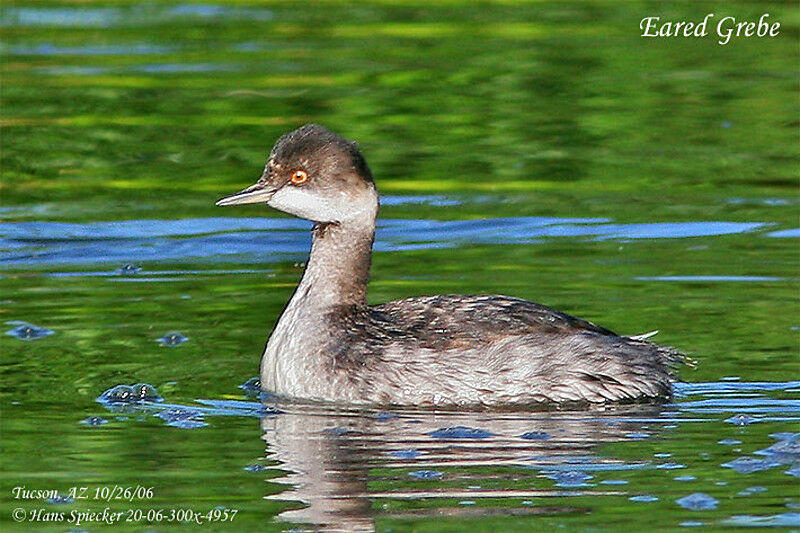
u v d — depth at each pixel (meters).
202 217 18.16
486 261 16.05
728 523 9.43
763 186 18.84
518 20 26.55
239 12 27.34
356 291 12.85
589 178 19.31
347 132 21.11
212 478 10.39
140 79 23.22
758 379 12.43
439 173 19.50
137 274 15.88
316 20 26.77
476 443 11.09
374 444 11.10
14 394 12.18
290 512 9.75
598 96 22.69
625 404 12.02
